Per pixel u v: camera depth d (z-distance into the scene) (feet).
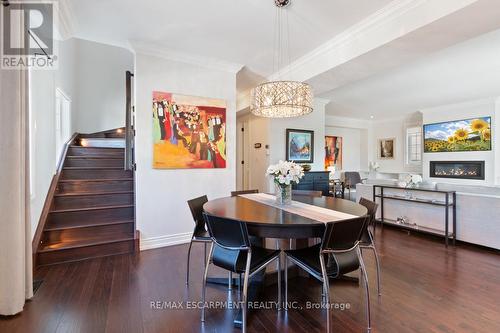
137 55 10.82
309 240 8.01
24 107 6.47
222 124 12.78
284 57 11.82
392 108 23.35
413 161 26.71
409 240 12.05
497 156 19.56
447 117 22.35
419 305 6.64
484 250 10.70
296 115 10.30
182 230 11.80
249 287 7.28
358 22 8.78
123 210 11.53
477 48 10.85
